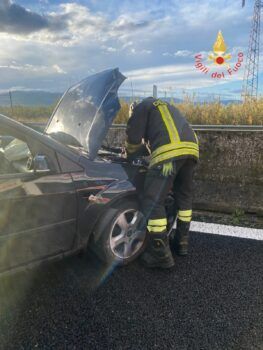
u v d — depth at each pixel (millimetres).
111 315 2383
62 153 2590
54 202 2504
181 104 7176
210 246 3389
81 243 2797
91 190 2707
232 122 6551
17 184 2297
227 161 4289
